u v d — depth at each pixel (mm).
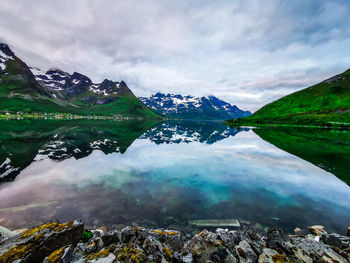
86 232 9680
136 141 51281
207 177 22203
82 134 60375
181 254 7887
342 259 7875
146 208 13992
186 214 13281
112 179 20453
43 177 20141
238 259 8016
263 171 24750
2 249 6383
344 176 22641
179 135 70812
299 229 11562
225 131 91125
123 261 7156
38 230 7445
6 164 24203
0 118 142250
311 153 35438
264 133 77000
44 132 60719
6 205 13516
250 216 13242
